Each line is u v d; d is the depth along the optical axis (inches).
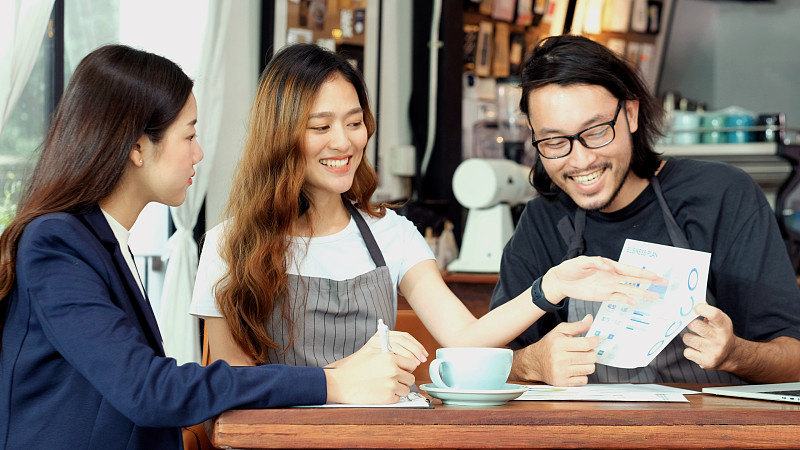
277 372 45.8
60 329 45.0
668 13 196.1
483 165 128.8
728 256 71.2
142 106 49.9
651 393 52.9
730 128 151.2
